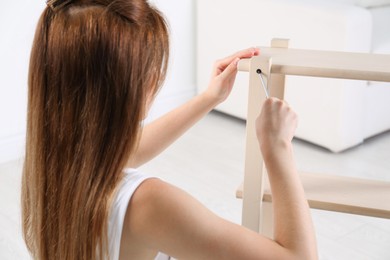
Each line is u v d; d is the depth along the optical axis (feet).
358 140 8.92
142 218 2.48
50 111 2.52
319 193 3.92
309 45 8.52
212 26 10.00
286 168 2.60
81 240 2.52
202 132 9.84
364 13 8.23
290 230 2.45
